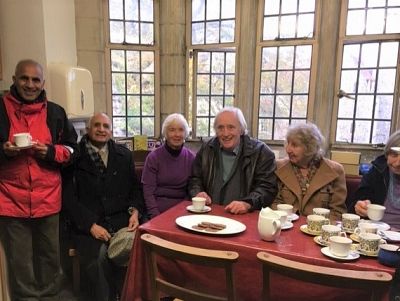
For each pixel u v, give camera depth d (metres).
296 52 3.14
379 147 2.98
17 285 2.01
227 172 2.02
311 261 1.16
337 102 3.10
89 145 2.14
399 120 2.88
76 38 3.09
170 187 2.30
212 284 1.36
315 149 1.83
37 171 1.86
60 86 2.46
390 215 1.75
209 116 3.55
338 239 1.20
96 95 3.26
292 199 1.88
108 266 2.02
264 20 3.22
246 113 3.34
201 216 1.59
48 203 1.92
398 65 2.87
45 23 2.49
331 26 2.96
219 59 3.42
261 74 3.30
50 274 2.11
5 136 1.79
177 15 3.32
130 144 3.33
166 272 1.42
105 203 2.12
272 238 1.32
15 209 1.86
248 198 1.79
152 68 3.48
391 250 1.13
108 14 3.27
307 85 3.15
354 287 0.95
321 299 1.20
